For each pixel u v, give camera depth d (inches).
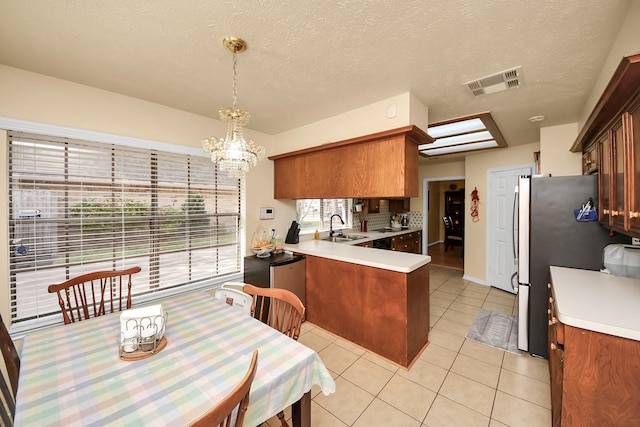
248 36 56.9
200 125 105.7
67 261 77.5
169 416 31.6
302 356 44.2
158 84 79.3
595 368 45.4
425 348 94.4
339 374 80.6
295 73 72.8
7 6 46.8
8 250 68.1
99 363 42.5
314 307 112.0
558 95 86.0
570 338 47.5
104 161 83.4
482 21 51.6
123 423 30.6
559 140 115.3
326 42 59.0
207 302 69.3
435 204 326.0
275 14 50.1
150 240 93.3
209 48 61.3
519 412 65.2
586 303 53.4
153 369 40.9
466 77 74.7
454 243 316.2
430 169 219.8
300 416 44.5
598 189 73.7
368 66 69.1
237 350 46.1
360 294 94.9
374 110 93.7
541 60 65.7
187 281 103.2
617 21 51.2
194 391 36.0
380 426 61.6
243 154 63.2
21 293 70.6
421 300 92.0
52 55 63.5
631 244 73.9
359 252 108.1
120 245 86.7
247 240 121.3
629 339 42.6
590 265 79.4
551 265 84.3
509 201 154.5
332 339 100.9
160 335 48.5
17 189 70.1
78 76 73.9
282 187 128.5
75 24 52.4
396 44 59.5
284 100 91.3
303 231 153.8
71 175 77.6
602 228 77.7
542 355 86.6
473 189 174.9
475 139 139.4
